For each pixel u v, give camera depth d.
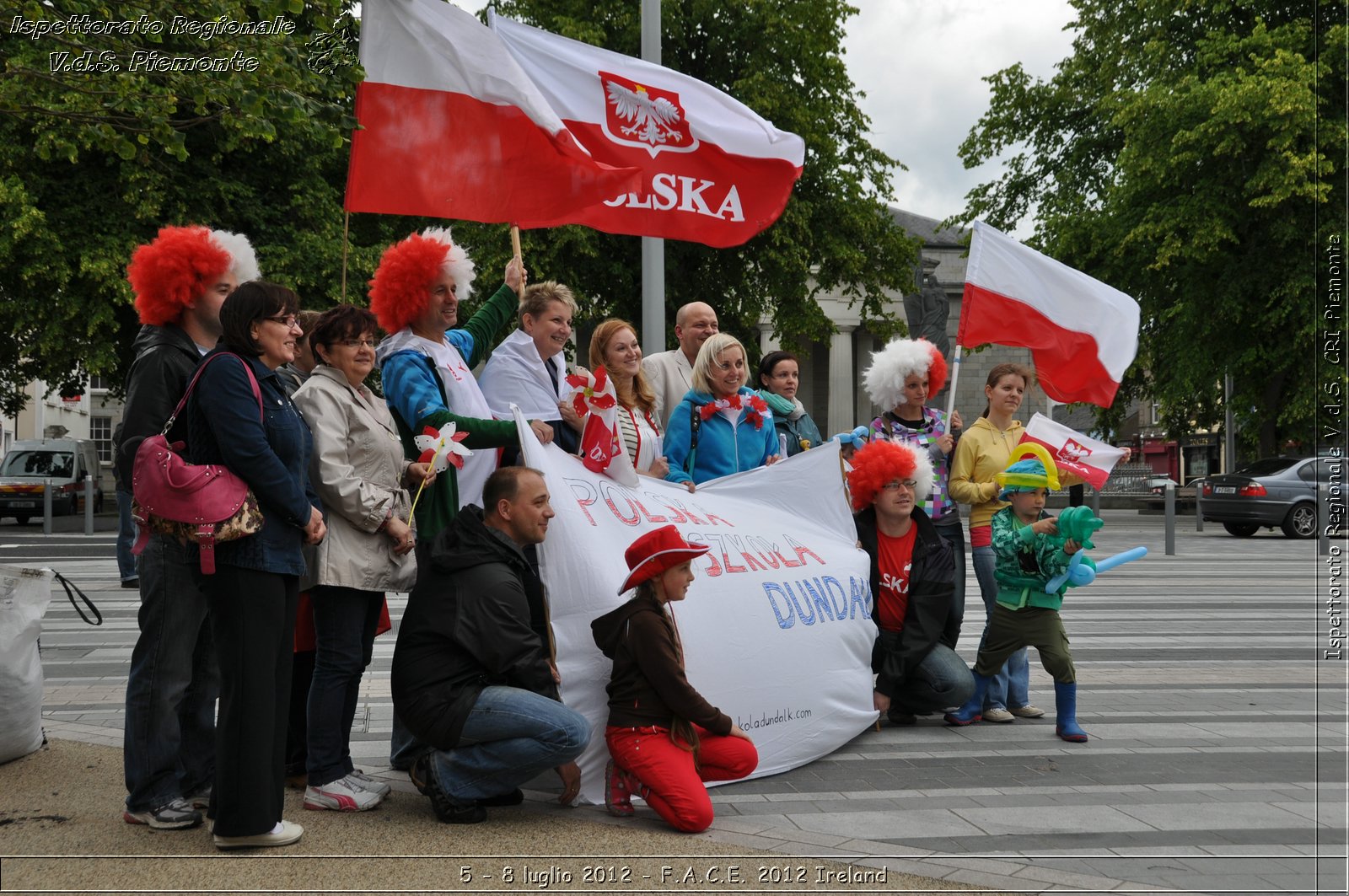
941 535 6.66
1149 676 8.14
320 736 4.57
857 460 6.39
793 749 5.47
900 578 6.39
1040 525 6.07
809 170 27.09
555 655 4.79
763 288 27.88
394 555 4.64
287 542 4.00
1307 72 25.05
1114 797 4.99
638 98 7.21
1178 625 10.74
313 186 22.98
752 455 6.43
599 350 5.86
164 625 4.21
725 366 6.27
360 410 4.58
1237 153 25.81
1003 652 6.22
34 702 5.18
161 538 4.20
